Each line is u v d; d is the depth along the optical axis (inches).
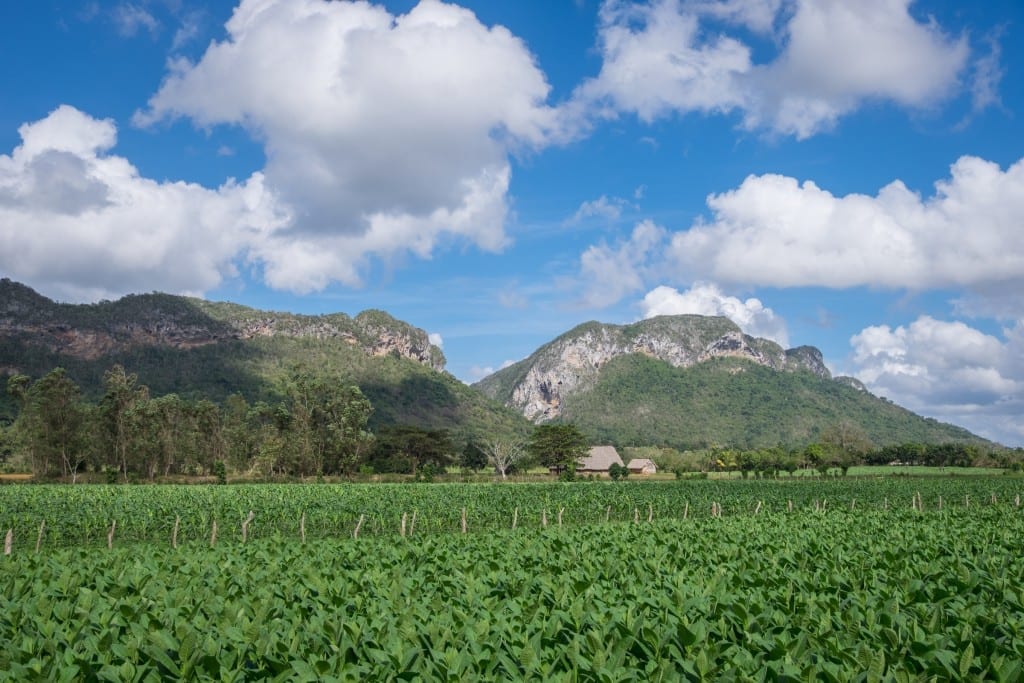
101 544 1282.0
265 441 4089.6
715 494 2101.4
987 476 3326.8
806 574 475.5
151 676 280.8
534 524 1643.7
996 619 366.9
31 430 3558.1
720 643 307.7
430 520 1535.4
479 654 297.6
